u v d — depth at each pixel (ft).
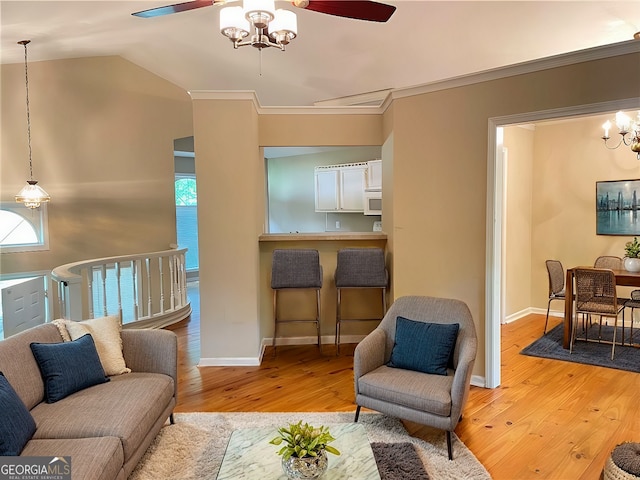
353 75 17.34
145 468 7.84
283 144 14.90
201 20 15.53
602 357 14.05
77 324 9.11
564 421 9.74
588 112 9.92
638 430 9.32
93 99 21.67
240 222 13.29
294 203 27.81
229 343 13.47
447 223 12.07
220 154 13.16
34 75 21.03
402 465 7.84
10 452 5.88
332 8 8.11
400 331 9.82
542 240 19.67
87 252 21.91
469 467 7.89
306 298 15.33
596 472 7.82
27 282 16.52
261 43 8.55
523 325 18.12
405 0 11.89
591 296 14.40
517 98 10.81
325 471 5.82
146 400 7.89
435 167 12.17
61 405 7.47
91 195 21.84
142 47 19.16
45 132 21.29
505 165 17.90
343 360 13.79
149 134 22.41
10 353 7.43
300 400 10.87
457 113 11.74
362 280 13.83
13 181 21.06
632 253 15.64
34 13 14.80
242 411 10.25
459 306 9.81
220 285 13.37
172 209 23.07
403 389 8.55
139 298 18.31
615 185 17.67
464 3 11.94
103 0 13.93
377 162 21.79
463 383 8.05
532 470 7.89
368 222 24.11
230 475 5.91
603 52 9.66
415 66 16.01
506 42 13.71
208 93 12.98
